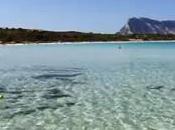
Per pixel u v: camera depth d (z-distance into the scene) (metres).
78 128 13.38
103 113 15.67
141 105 17.23
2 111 16.06
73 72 32.28
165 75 28.88
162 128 13.26
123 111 16.02
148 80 25.88
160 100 18.36
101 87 22.77
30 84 24.02
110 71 33.03
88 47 100.88
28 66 39.06
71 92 20.86
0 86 23.16
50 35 141.62
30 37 132.75
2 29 133.25
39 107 16.84
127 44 129.75
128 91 21.17
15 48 92.19
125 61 45.84
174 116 15.02
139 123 13.98
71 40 144.12
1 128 13.37
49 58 53.12
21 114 15.50
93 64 41.56
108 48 93.25
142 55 59.56
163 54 61.84
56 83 24.58
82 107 16.86
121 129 13.20
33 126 13.65
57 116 15.16
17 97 19.27
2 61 47.03
